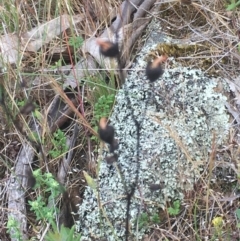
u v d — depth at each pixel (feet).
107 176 2.06
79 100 2.34
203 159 2.05
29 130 2.18
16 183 2.18
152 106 2.14
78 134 2.29
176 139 1.94
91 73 2.39
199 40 2.39
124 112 2.17
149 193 2.00
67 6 2.43
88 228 2.02
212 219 1.97
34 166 2.25
